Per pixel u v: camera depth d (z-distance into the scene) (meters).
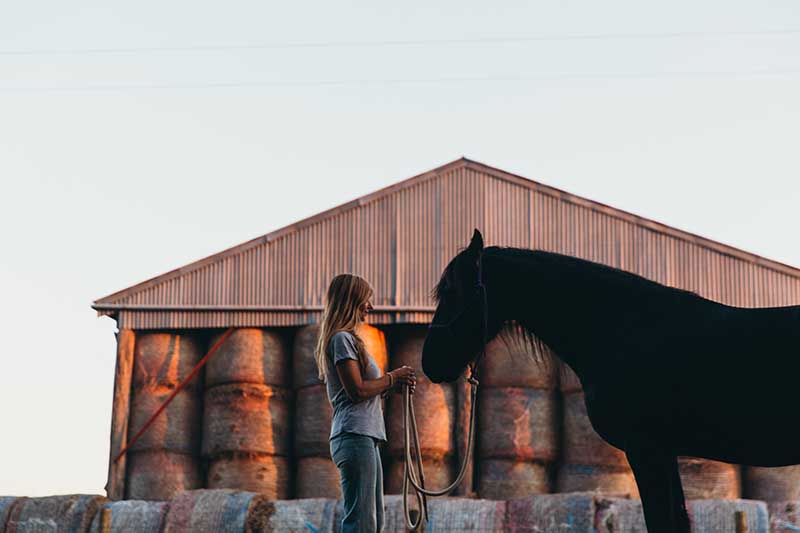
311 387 17.38
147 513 11.89
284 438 17.50
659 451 6.06
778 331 5.77
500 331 6.83
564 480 16.64
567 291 6.46
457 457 17.03
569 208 19.22
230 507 11.76
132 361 18.38
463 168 19.52
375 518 6.17
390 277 19.02
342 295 6.41
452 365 6.73
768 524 10.67
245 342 17.77
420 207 19.36
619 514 11.09
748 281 18.62
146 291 18.75
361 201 19.39
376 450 6.31
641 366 6.06
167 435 17.70
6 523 12.08
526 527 11.43
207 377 17.95
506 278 6.63
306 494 17.05
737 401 5.77
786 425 5.66
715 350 5.88
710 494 15.91
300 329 17.89
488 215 19.23
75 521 11.96
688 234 18.83
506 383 16.89
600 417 6.22
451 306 6.73
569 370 16.86
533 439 16.67
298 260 19.11
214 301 18.83
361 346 6.32
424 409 17.02
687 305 6.16
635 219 18.97
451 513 11.69
